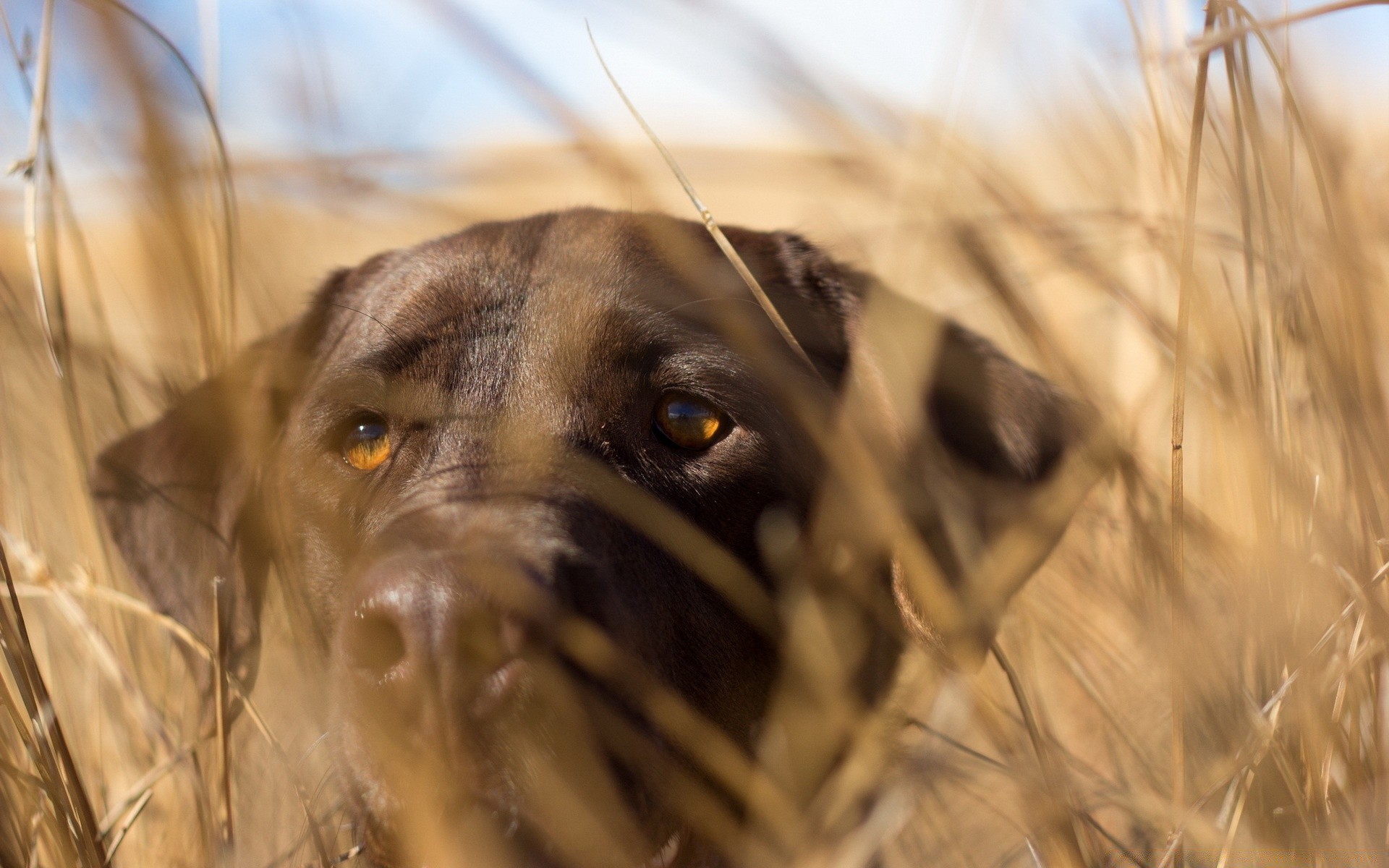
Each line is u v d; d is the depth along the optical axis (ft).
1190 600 2.32
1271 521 2.27
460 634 2.16
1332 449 2.33
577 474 2.33
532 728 2.18
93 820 2.28
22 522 2.52
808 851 2.31
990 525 2.43
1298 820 2.25
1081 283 2.50
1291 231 2.28
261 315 2.48
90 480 2.52
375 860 2.32
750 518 2.40
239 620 2.48
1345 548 2.25
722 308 2.36
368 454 2.45
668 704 2.27
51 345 2.40
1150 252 2.42
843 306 2.56
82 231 2.43
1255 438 2.27
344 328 2.55
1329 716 2.25
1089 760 2.52
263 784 2.53
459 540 2.23
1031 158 2.37
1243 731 2.27
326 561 2.43
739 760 2.30
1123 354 2.64
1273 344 2.30
